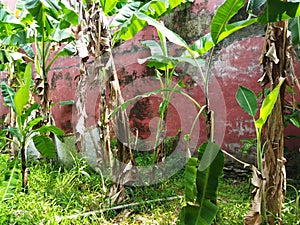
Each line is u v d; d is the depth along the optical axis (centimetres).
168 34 219
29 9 322
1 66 491
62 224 239
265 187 209
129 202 293
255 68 364
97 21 288
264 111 192
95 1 289
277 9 177
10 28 431
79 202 288
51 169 394
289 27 241
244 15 379
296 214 231
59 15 371
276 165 208
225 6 192
